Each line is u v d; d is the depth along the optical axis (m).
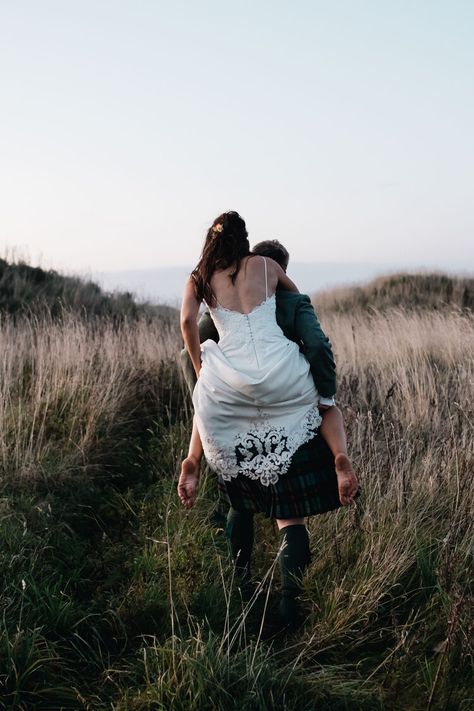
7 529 3.51
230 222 3.20
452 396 5.22
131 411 5.85
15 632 2.73
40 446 4.68
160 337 8.44
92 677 2.68
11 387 6.05
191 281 3.23
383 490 3.82
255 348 2.99
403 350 7.89
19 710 2.41
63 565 3.48
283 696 2.41
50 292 13.22
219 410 2.98
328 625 2.88
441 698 2.53
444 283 19.30
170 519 3.85
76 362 6.46
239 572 3.34
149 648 2.67
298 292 3.26
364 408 5.23
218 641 2.80
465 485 3.77
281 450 2.93
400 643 2.67
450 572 2.99
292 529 3.03
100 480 4.66
